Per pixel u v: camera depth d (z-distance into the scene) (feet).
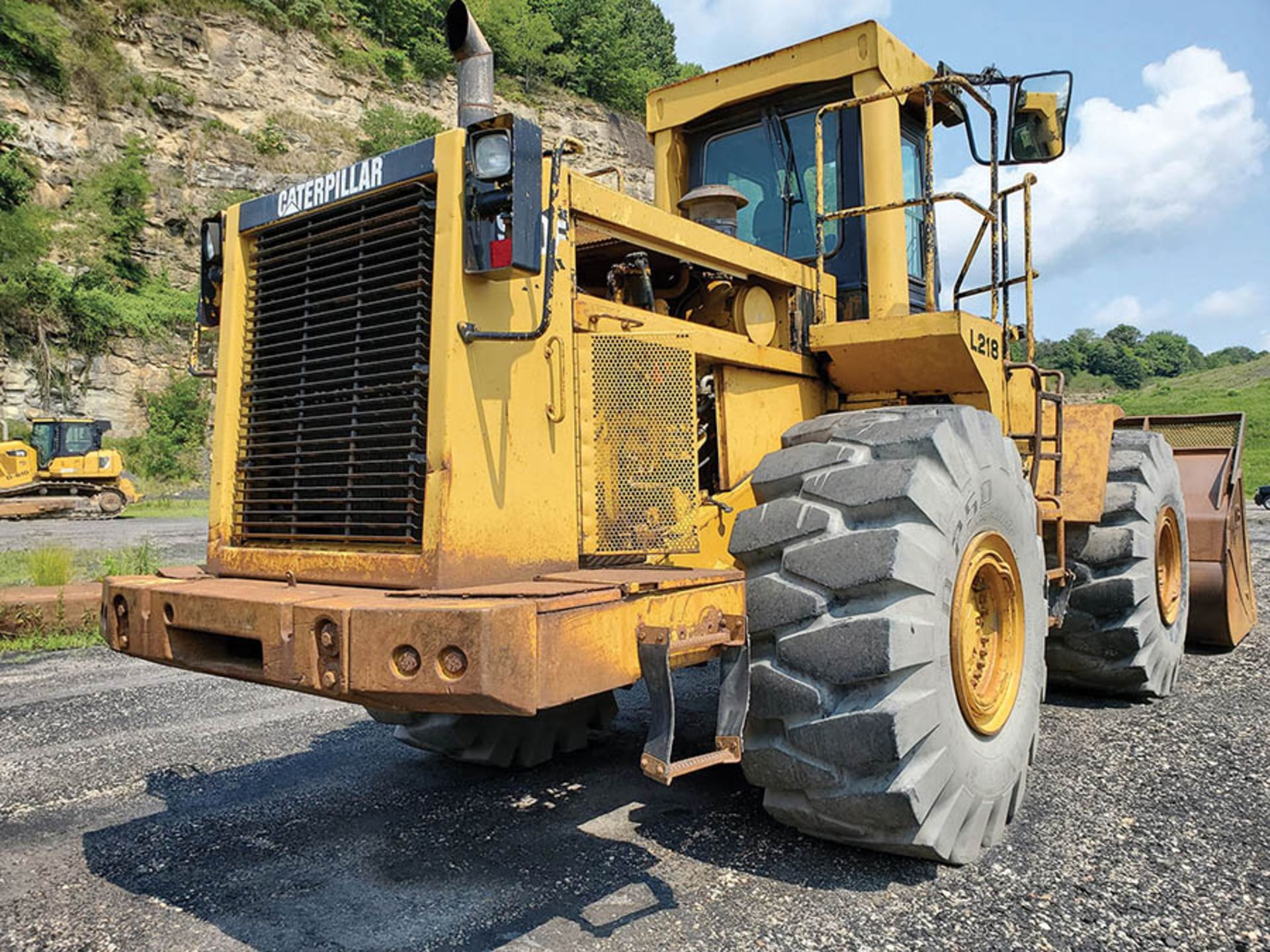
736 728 8.93
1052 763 13.00
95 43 126.00
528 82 182.29
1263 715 15.42
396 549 9.33
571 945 8.21
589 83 196.13
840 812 9.21
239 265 11.13
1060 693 17.11
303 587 9.54
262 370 10.86
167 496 105.09
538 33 182.50
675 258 11.69
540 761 13.48
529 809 11.75
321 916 8.94
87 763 13.92
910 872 9.56
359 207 10.05
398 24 171.53
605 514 10.28
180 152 131.13
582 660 8.02
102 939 8.55
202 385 118.11
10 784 12.98
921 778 8.93
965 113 15.76
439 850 10.47
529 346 9.70
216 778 13.21
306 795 12.48
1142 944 8.09
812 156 15.24
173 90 130.93
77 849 10.70
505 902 9.12
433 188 9.45
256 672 8.71
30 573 34.91
